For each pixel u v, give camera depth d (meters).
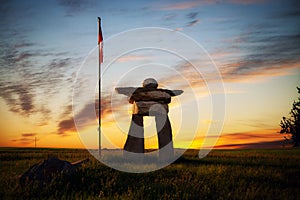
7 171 13.84
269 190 11.12
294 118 27.27
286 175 13.21
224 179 12.28
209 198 10.60
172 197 10.50
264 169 14.26
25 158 19.00
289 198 10.44
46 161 12.14
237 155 19.78
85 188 11.14
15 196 10.30
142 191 10.87
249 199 10.36
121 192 10.95
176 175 12.86
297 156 19.28
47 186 10.91
